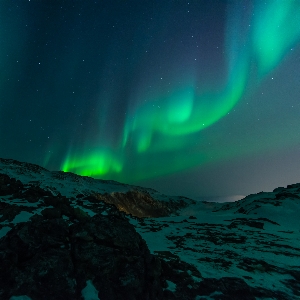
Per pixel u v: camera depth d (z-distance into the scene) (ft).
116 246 19.71
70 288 15.34
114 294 16.16
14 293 13.87
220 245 38.24
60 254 17.20
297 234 50.55
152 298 17.81
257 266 28.32
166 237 41.63
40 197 44.55
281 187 122.11
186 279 22.13
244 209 84.94
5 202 37.22
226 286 21.81
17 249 16.81
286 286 23.36
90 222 20.72
